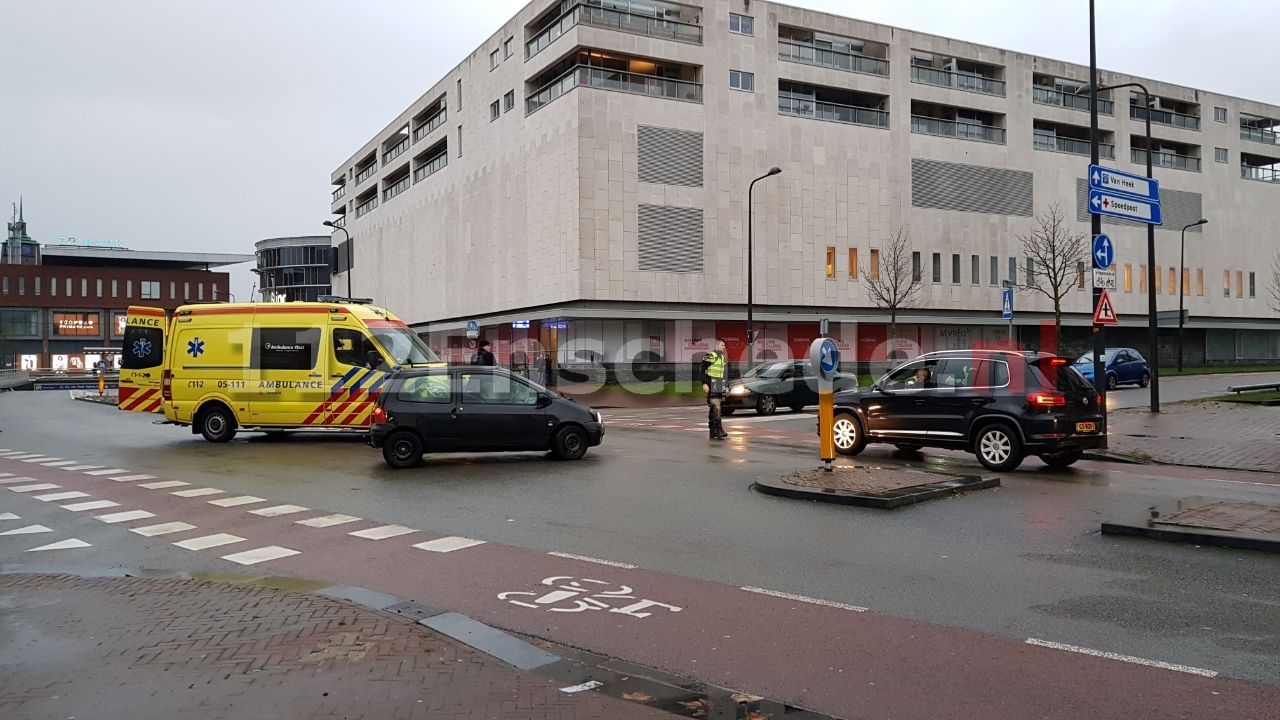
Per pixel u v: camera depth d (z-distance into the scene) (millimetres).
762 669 4590
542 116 41469
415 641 4906
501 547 7617
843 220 45344
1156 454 13352
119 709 3900
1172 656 4688
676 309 40750
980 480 10383
